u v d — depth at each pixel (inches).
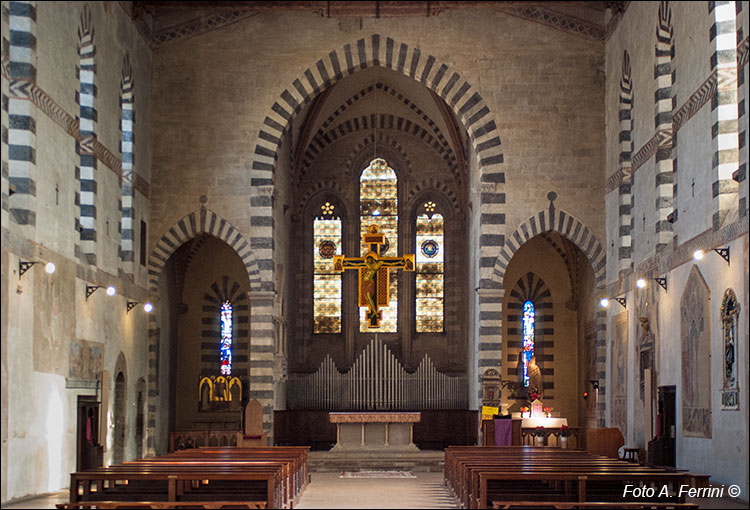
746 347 757.3
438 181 1688.0
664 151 1025.5
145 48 1257.4
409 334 1659.7
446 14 1286.9
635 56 1127.0
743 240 770.2
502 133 1273.4
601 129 1273.4
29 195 831.7
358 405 1533.0
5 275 764.0
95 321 1036.5
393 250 1694.1
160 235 1272.1
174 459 813.2
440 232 1694.1
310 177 1700.3
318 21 1288.1
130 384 1186.6
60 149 923.4
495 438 1196.5
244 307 1610.5
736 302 782.5
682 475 690.2
